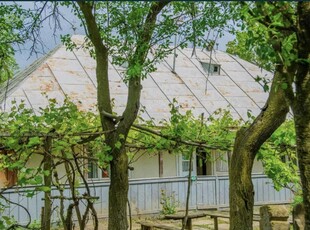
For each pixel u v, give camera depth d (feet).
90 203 22.15
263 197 58.95
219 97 62.49
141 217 52.80
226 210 56.95
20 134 19.60
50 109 21.33
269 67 13.44
